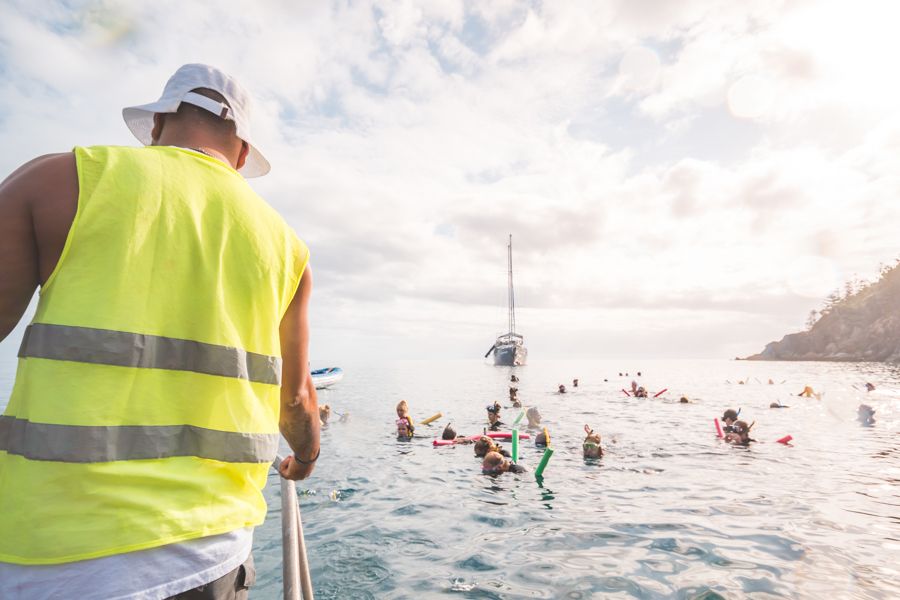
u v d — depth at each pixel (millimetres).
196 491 1038
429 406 23047
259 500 1227
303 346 1423
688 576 5078
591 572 5195
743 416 19547
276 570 5012
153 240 1040
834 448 12617
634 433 14742
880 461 10914
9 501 912
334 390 33125
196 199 1132
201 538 1056
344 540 6129
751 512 7230
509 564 5406
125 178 1036
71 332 931
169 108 1278
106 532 915
